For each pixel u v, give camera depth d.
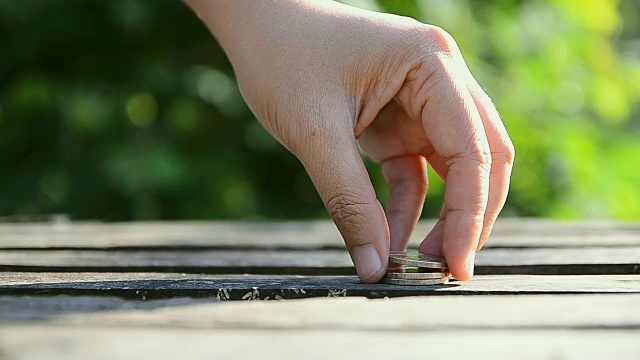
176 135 1.70
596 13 1.72
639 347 0.39
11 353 0.38
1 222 1.04
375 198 0.52
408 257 0.51
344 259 0.65
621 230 0.88
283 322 0.42
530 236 0.79
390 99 0.53
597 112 1.87
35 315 0.43
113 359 0.37
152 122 1.68
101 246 0.71
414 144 0.56
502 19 1.61
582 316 0.43
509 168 0.52
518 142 1.60
